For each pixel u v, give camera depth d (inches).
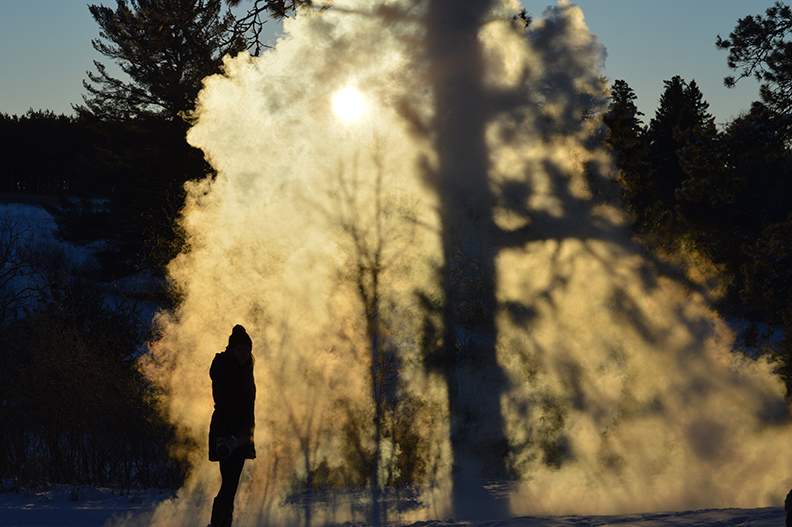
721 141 666.8
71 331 466.0
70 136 2536.9
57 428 406.3
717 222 989.8
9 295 493.0
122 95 1136.2
